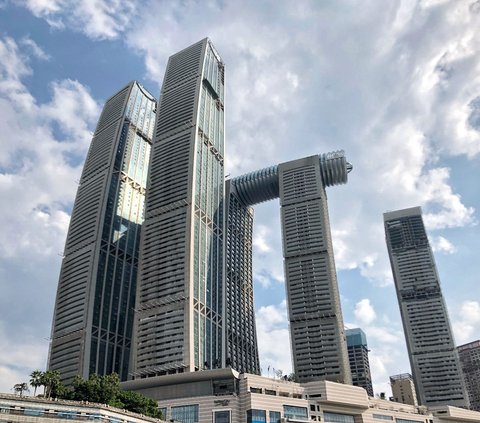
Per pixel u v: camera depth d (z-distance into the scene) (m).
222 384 144.12
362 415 157.62
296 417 142.25
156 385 154.38
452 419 186.62
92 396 108.44
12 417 73.31
